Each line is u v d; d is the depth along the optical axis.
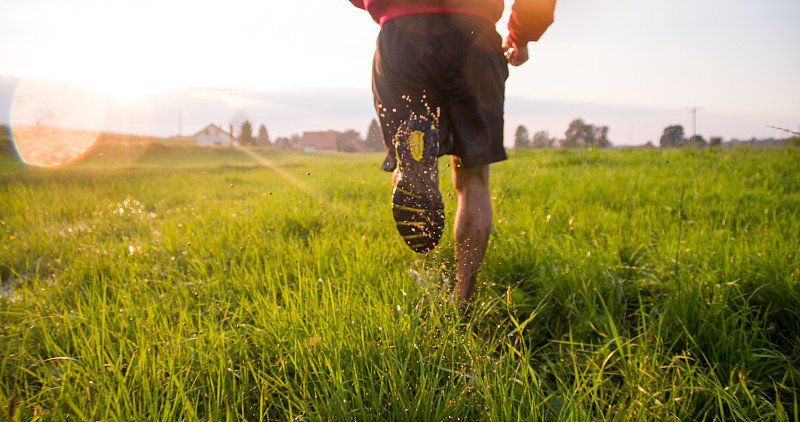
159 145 31.70
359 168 11.91
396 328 1.43
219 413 1.12
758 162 6.32
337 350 1.35
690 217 3.14
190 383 1.31
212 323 1.59
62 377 1.31
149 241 3.00
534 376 1.23
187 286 2.12
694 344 1.45
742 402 1.24
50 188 6.62
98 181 8.13
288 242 2.87
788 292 1.65
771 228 2.50
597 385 1.21
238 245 2.80
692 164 6.28
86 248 2.86
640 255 2.23
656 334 1.51
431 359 1.31
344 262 2.31
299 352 1.38
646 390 1.25
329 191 5.93
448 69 1.54
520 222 2.81
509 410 1.09
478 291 1.80
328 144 75.62
